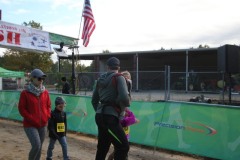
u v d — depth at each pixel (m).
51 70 43.41
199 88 19.02
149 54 35.75
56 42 13.88
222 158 6.64
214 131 6.81
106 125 4.13
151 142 7.88
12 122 12.34
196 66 41.47
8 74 25.28
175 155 7.32
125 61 42.97
